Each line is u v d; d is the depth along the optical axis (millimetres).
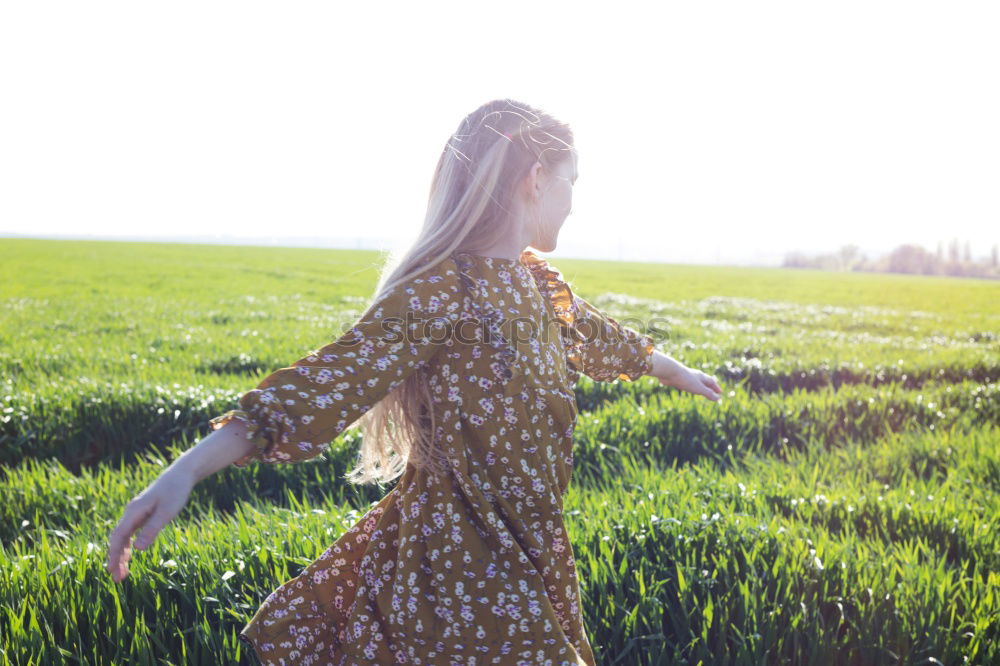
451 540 2023
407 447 2197
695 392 2793
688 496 4645
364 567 2143
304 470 5797
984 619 3338
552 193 2246
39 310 19844
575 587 2195
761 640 3145
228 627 3260
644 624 3303
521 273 2209
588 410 8438
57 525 4984
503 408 2064
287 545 3850
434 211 2178
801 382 10203
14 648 2965
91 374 9109
